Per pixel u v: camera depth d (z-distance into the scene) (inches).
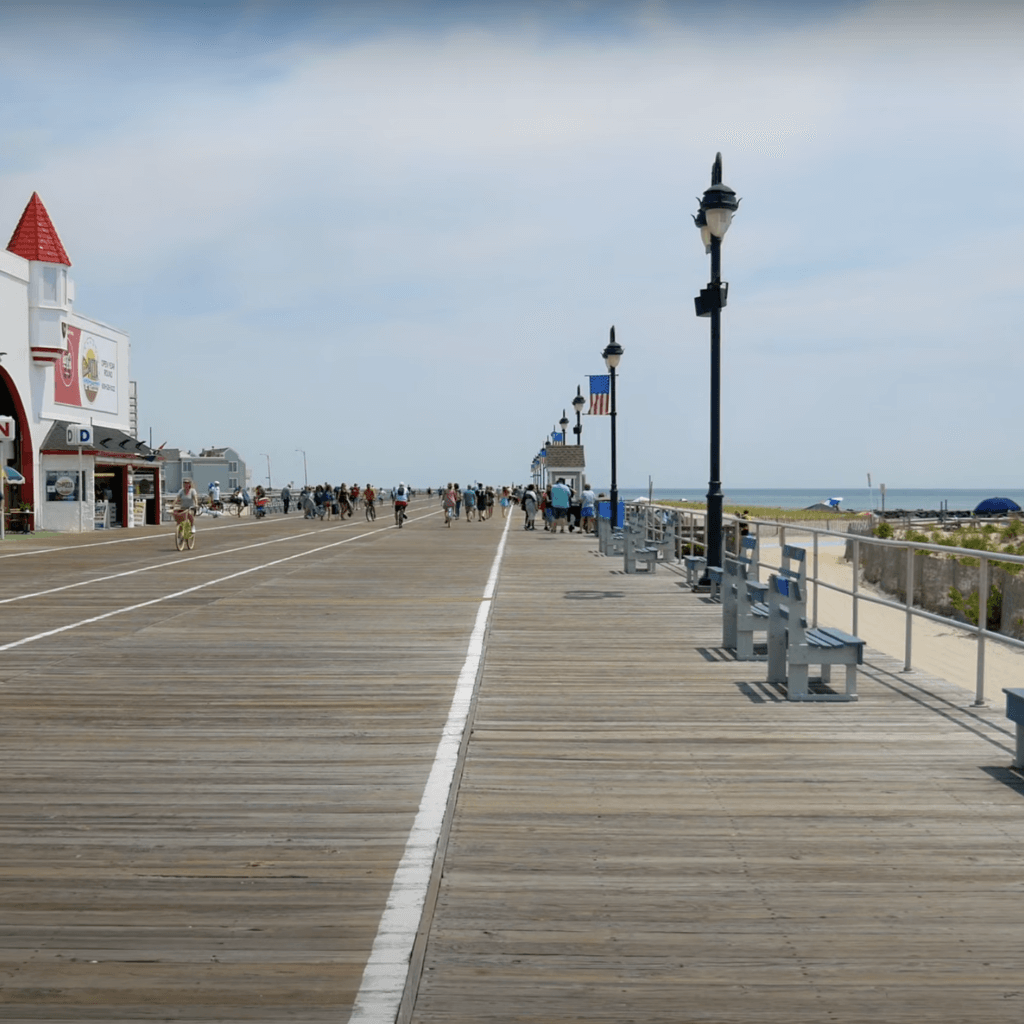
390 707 325.7
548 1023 131.7
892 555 1103.0
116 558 1034.7
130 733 291.0
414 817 214.7
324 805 223.1
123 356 1973.4
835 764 256.4
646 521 1098.7
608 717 310.5
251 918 163.3
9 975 144.5
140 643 462.3
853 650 331.9
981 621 328.2
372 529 1750.7
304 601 634.8
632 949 152.3
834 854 191.6
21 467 1566.2
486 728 296.7
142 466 1934.1
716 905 168.1
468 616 557.3
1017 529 1475.1
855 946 153.1
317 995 138.8
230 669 395.2
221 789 235.5
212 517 2425.0
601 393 1346.0
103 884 177.5
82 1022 132.3
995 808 219.6
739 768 252.8
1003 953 151.0
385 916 164.1
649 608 591.2
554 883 177.6
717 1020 132.3
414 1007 135.4
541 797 228.7
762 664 405.4
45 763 258.4
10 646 453.1
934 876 180.5
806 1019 132.5
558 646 450.3
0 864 187.2
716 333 652.7
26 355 1566.2
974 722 305.0
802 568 334.6
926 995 138.6
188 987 141.0
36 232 1582.2
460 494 2239.2
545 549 1182.9
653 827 207.5
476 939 155.6
